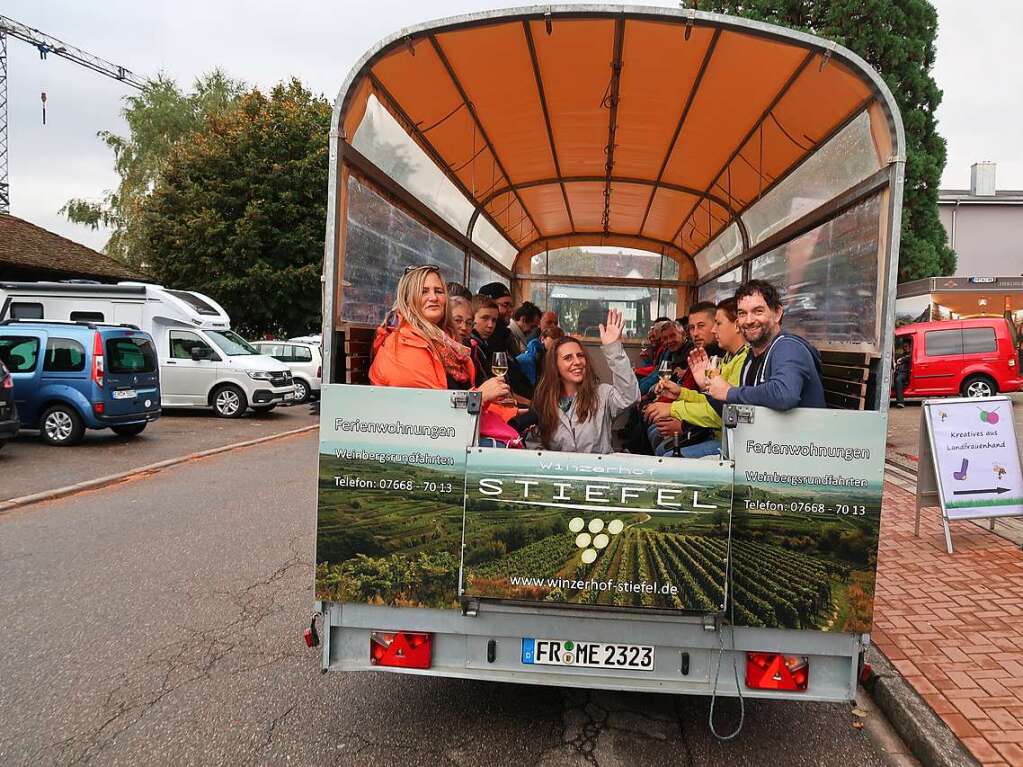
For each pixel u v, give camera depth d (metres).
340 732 3.45
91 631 4.59
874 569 2.92
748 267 6.39
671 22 3.31
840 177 3.84
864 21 18.70
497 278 8.46
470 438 3.01
